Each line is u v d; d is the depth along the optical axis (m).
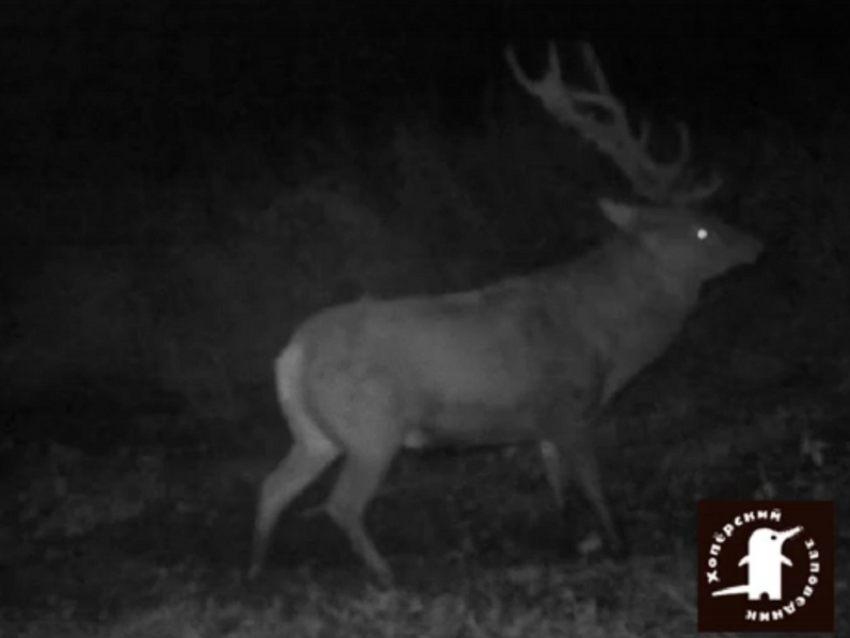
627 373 9.85
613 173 15.74
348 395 9.16
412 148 15.61
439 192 15.53
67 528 11.41
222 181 16.47
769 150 15.03
